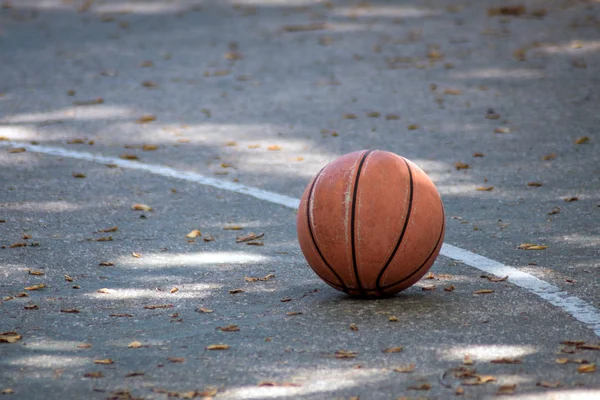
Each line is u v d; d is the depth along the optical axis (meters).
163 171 18.50
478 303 11.39
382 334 10.38
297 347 10.07
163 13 34.62
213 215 15.83
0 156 19.39
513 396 8.72
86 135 21.05
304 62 27.36
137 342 10.23
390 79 25.31
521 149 19.39
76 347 10.19
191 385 9.12
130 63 27.66
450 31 30.48
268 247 14.14
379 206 10.92
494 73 25.50
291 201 16.61
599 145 19.41
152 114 22.66
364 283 11.26
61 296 11.95
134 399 8.81
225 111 22.86
